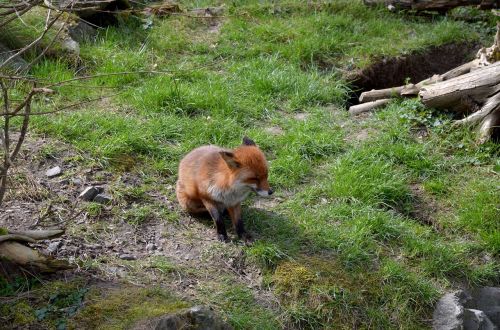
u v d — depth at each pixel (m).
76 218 7.50
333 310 6.92
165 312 6.03
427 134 10.16
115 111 10.00
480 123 9.99
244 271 7.18
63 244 7.03
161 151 9.09
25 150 8.48
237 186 7.13
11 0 6.84
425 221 8.62
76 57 11.16
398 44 13.21
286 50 12.44
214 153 7.49
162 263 6.98
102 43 12.01
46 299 6.08
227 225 7.87
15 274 6.24
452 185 9.16
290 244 7.55
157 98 10.18
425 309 7.28
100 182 8.23
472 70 10.81
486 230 8.44
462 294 7.46
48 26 5.72
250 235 7.60
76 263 6.69
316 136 9.73
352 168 9.09
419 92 10.59
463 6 14.20
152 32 12.80
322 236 7.75
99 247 7.14
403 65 12.89
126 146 8.93
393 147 9.61
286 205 8.32
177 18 13.49
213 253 7.30
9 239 6.21
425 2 14.18
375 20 14.00
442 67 13.28
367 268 7.49
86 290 6.25
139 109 10.06
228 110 10.30
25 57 10.80
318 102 11.08
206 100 10.38
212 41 12.79
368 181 8.88
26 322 5.78
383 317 7.00
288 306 6.84
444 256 7.86
